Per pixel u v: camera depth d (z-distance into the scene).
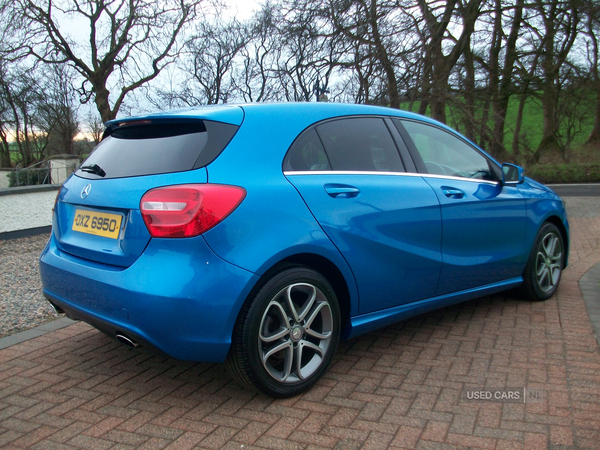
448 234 3.52
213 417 2.60
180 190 2.42
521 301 4.53
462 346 3.48
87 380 3.08
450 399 2.72
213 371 3.18
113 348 3.60
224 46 25.09
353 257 2.93
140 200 2.51
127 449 2.33
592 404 2.60
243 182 2.55
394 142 3.43
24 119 32.34
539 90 22.50
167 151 2.68
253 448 2.31
